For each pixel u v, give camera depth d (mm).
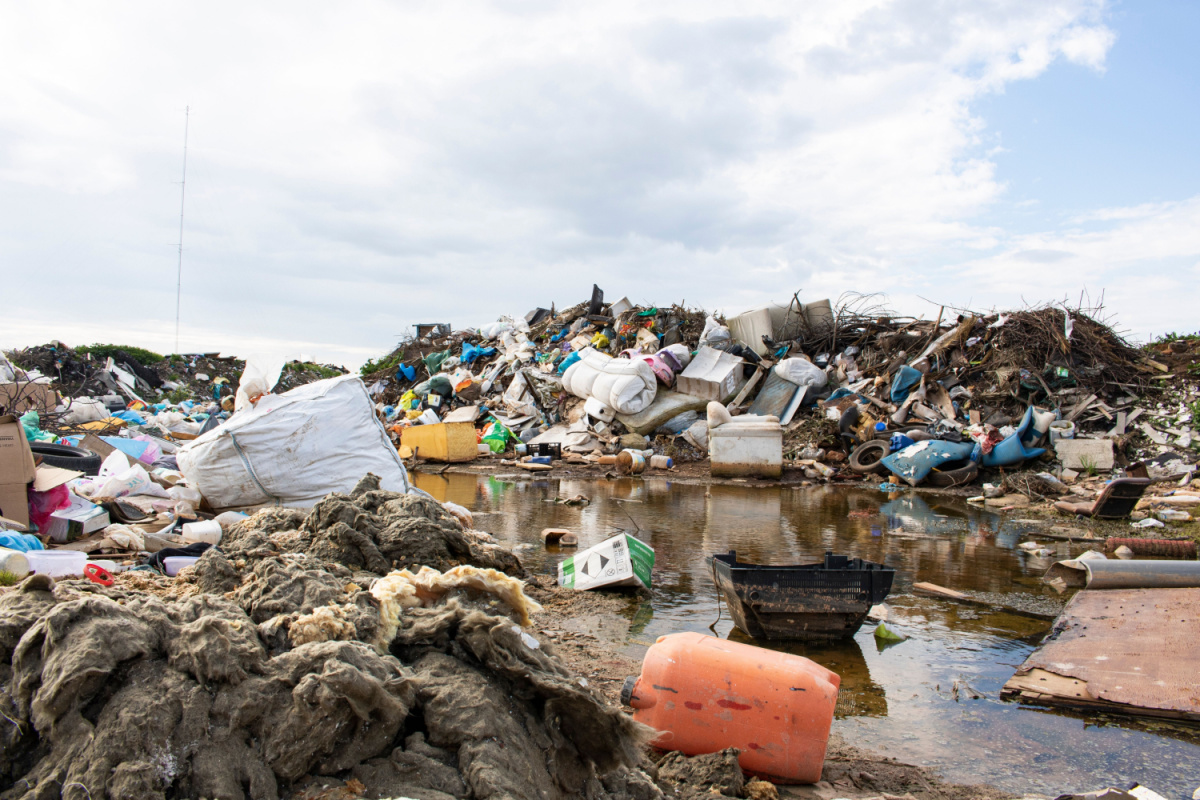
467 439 19297
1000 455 15086
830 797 3547
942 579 7844
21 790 2207
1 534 5328
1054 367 17109
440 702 2617
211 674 2389
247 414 8570
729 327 23500
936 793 3605
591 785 2902
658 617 6422
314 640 2717
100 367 23875
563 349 25328
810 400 20000
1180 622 5457
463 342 29828
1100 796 3307
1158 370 17219
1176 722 4387
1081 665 5016
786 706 3682
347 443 8680
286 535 4859
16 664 2385
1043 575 8023
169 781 2203
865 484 15703
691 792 3367
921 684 5059
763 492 14672
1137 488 11109
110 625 2404
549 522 11031
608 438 19484
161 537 6398
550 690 2766
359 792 2365
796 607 5707
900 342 20438
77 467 8469
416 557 4789
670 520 11297
